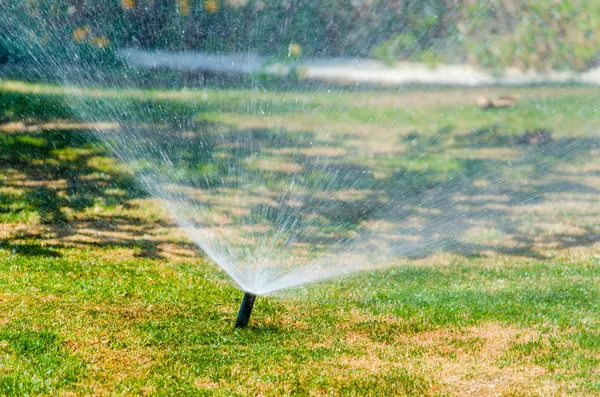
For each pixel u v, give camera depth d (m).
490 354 6.48
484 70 19.41
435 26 19.36
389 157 14.71
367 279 8.66
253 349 6.36
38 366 5.71
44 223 10.12
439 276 8.92
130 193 11.76
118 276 8.17
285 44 19.59
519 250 10.15
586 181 13.56
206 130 15.42
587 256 9.89
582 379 5.95
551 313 7.60
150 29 18.55
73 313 6.93
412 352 6.46
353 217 11.23
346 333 6.92
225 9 19.56
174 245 9.54
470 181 13.48
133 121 15.70
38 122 15.38
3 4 18.39
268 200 11.76
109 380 5.59
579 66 19.55
